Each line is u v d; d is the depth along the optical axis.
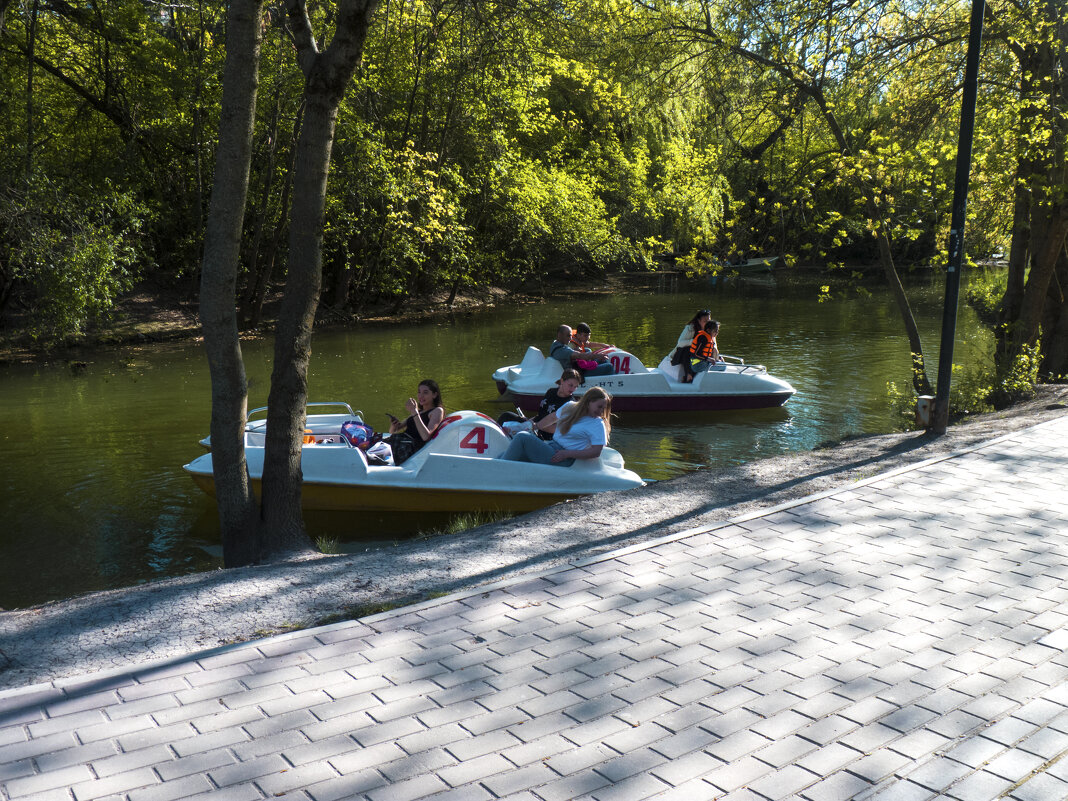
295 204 6.26
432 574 5.25
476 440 8.59
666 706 3.62
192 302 24.75
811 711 3.59
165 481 9.48
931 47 12.26
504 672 3.90
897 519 6.17
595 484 8.29
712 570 5.19
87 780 3.05
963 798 3.03
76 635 4.32
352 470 8.27
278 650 4.11
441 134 26.78
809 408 13.80
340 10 6.00
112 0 21.38
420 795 3.00
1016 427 9.45
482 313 28.20
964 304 29.06
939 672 3.93
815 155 11.88
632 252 33.28
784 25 11.73
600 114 33.41
